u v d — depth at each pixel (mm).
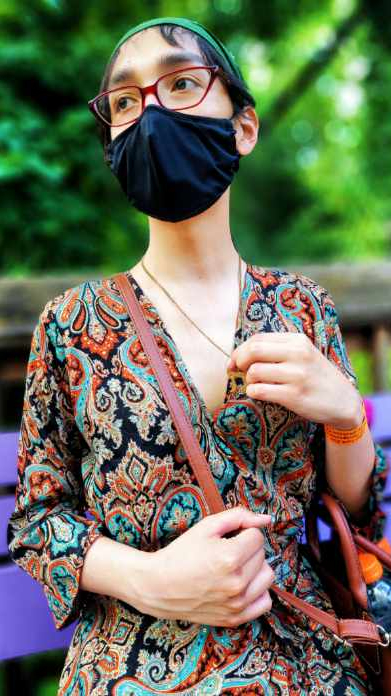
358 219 5098
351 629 892
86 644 910
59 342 922
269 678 854
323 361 878
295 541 981
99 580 864
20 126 2273
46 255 2396
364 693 935
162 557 828
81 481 991
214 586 789
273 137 7312
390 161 4676
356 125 4879
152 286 970
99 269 2521
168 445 864
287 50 4609
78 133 2381
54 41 2508
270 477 938
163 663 856
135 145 907
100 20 2840
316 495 1055
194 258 963
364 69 4395
